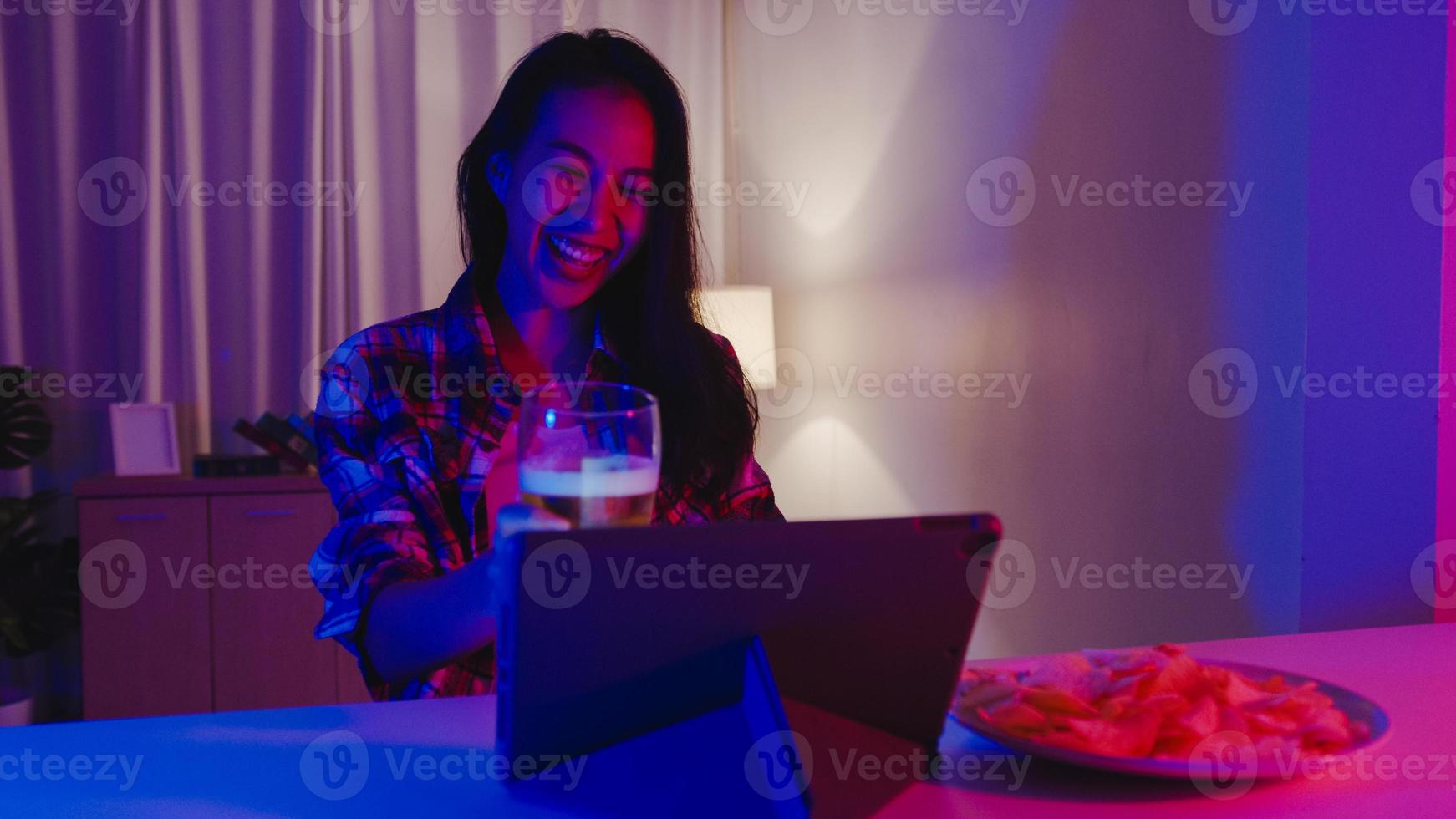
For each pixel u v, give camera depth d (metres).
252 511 3.10
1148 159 1.89
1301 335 1.55
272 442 3.19
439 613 0.88
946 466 2.67
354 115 3.44
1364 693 0.86
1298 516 1.56
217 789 0.66
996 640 2.44
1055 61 2.18
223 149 3.38
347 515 1.09
